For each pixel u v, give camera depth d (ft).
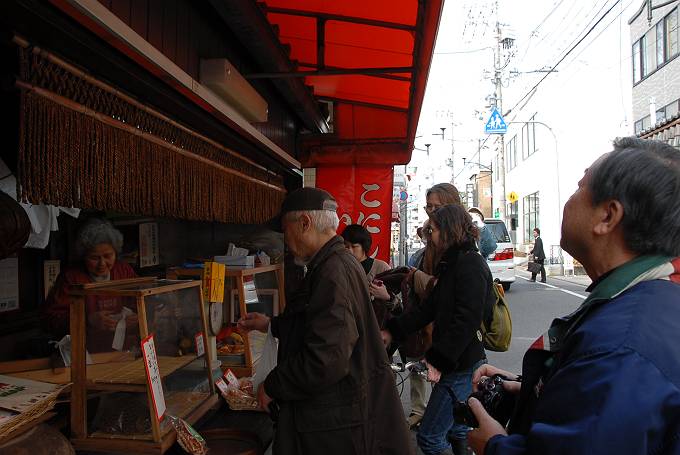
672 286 3.29
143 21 6.28
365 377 6.12
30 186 4.65
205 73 7.94
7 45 4.71
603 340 3.07
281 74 9.48
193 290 7.84
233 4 7.22
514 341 23.27
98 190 5.67
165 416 6.51
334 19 9.24
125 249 13.00
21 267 10.39
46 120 4.85
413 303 10.77
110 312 6.61
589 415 2.87
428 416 8.82
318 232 6.45
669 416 2.78
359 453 5.90
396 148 16.88
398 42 10.16
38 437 5.39
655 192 3.27
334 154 16.94
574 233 3.69
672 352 2.92
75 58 5.35
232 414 8.62
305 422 5.83
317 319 5.76
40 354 7.80
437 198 10.50
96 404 6.51
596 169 3.55
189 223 15.64
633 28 56.49
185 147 8.11
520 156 87.30
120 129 6.13
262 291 12.30
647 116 53.06
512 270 42.47
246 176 11.00
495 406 4.75
